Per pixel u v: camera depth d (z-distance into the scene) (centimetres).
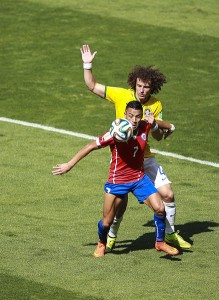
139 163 3103
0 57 6525
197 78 6206
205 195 4169
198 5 7862
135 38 6906
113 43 6788
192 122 5425
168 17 7450
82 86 6025
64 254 3180
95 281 2891
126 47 6725
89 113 5575
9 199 3984
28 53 6600
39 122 5388
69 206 3916
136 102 3020
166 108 5662
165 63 6438
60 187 4216
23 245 3275
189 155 4866
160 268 3069
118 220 3231
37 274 2936
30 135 5128
